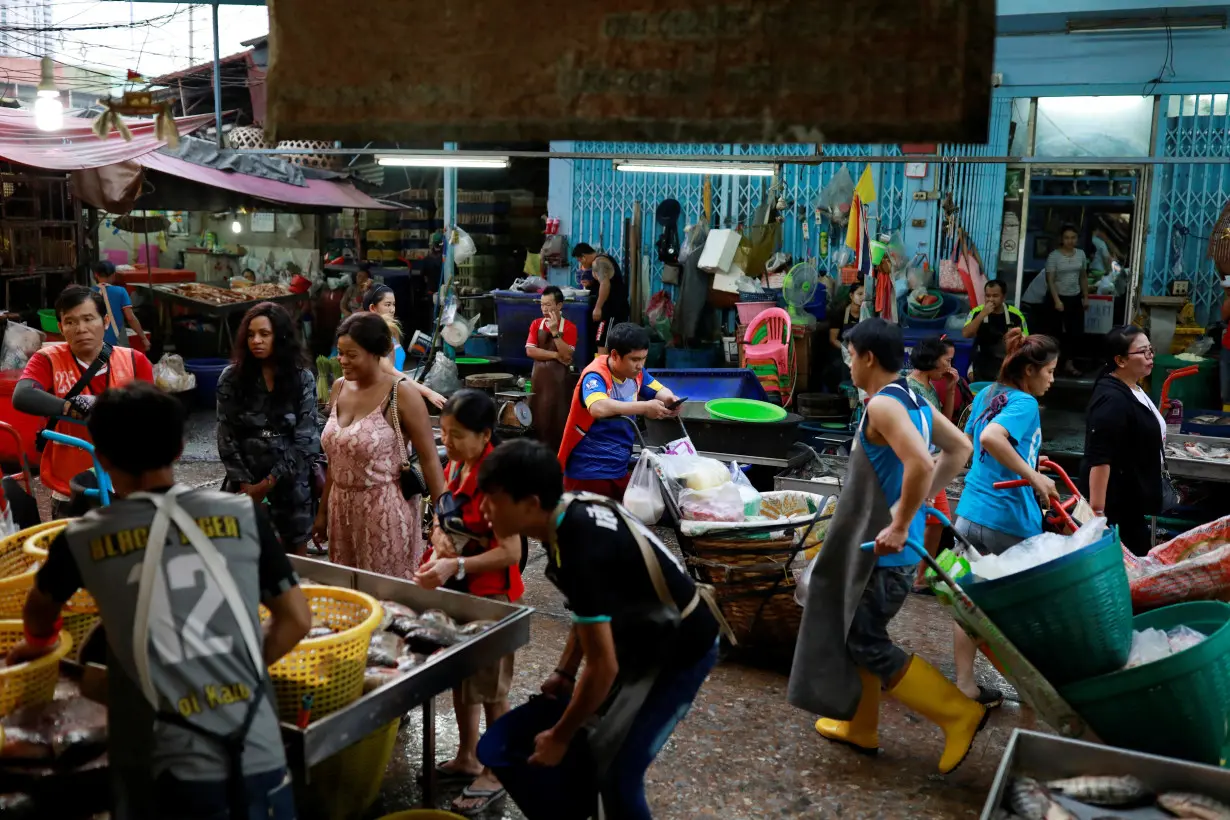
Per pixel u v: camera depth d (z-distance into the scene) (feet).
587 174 38.78
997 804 9.41
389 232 53.83
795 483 21.49
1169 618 12.92
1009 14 31.96
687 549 16.40
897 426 12.11
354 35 6.14
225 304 43.27
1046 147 35.06
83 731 9.00
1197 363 30.42
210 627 7.68
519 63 5.92
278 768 7.91
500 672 12.23
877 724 13.74
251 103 53.88
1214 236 29.27
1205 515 21.98
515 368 36.32
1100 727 11.27
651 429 24.20
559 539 9.07
